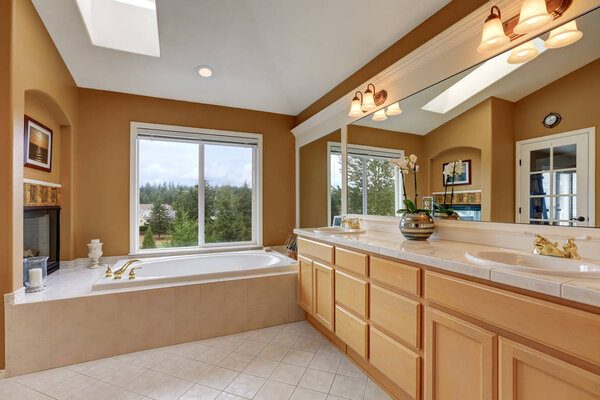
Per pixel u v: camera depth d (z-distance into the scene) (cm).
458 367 120
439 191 191
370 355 173
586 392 82
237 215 385
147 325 221
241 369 194
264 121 393
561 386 88
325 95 325
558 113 130
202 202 366
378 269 166
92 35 259
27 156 230
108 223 320
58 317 200
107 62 283
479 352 112
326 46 256
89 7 250
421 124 202
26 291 213
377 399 163
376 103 244
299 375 187
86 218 312
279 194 400
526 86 142
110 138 321
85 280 249
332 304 214
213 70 305
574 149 125
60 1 218
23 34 197
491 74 157
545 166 135
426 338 135
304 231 259
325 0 214
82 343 204
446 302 125
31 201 238
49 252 273
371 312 172
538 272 98
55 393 170
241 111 381
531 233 141
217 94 346
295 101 366
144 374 188
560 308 87
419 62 202
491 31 138
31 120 236
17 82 190
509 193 150
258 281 258
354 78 274
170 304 228
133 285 228
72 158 296
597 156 118
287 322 270
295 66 297
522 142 144
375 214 249
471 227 171
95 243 302
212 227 372
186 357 209
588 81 120
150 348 222
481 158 164
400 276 150
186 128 352
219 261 336
